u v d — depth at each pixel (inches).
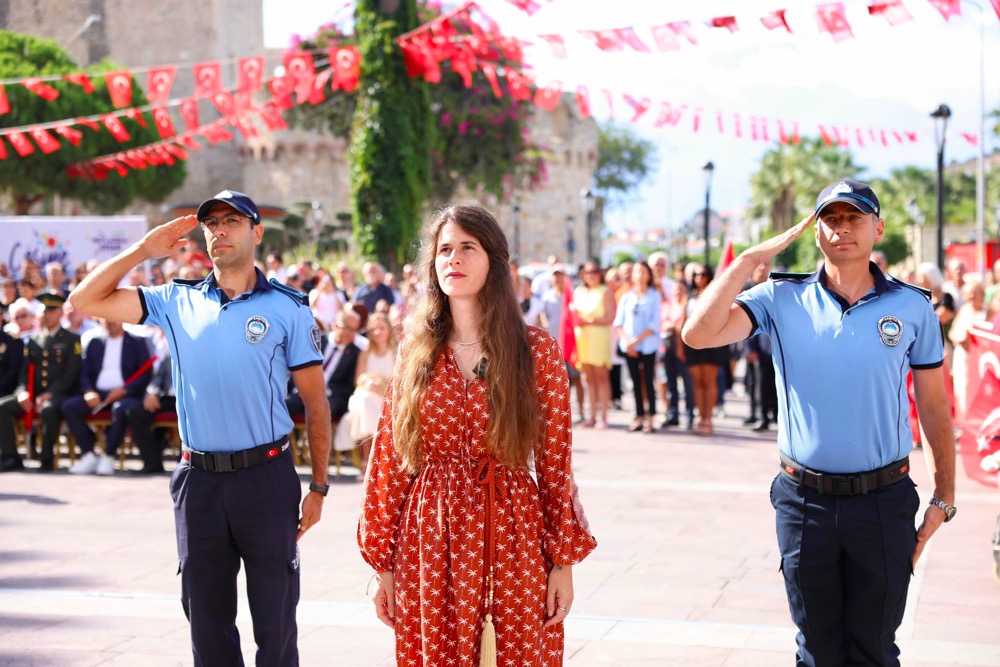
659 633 218.7
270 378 166.7
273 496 165.3
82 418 446.9
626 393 815.7
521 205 2175.2
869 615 150.7
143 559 286.5
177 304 168.1
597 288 567.8
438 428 131.4
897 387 148.6
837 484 148.6
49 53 1557.6
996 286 532.1
